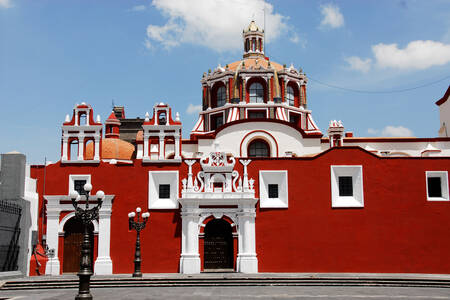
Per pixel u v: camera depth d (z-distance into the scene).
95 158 36.38
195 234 34.59
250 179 35.62
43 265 33.97
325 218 35.50
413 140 46.72
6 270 30.12
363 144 47.09
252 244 34.81
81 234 35.59
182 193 34.91
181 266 34.16
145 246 35.03
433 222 35.59
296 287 27.38
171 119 37.41
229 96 48.72
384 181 36.03
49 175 36.09
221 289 26.20
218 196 34.91
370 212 35.62
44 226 35.50
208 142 44.66
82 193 35.91
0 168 32.50
